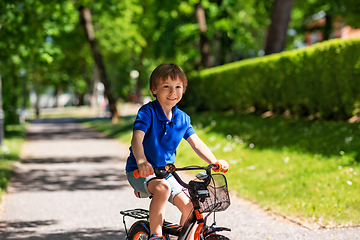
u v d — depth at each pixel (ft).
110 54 158.71
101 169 42.37
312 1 108.37
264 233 20.01
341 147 32.73
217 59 98.43
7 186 32.99
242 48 137.80
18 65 60.70
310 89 44.32
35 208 26.40
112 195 29.99
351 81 38.42
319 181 27.37
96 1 58.03
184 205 12.67
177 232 12.87
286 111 51.60
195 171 36.47
